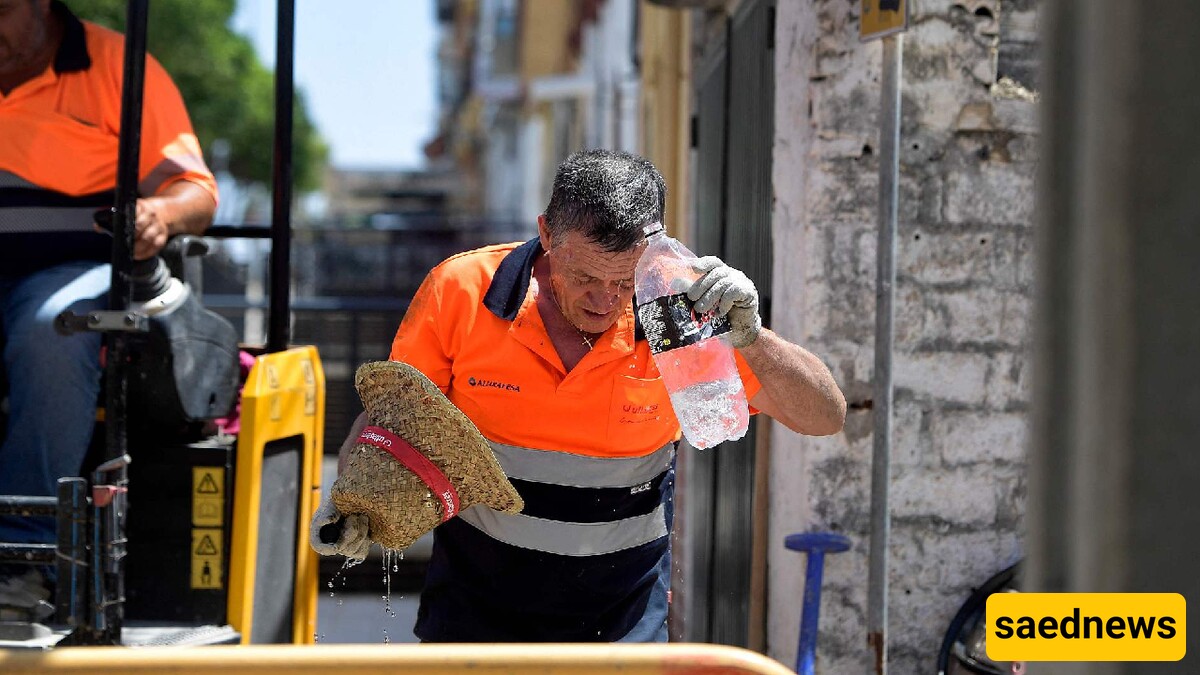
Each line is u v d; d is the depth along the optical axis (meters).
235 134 31.02
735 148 6.07
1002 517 4.89
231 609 3.82
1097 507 1.44
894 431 4.84
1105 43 1.42
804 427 3.28
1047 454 1.54
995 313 4.87
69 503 3.36
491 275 3.28
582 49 17.50
